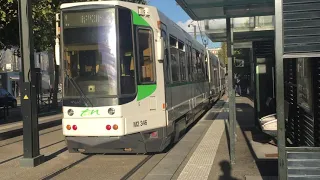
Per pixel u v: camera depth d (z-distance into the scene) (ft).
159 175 23.04
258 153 28.09
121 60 25.77
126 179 22.76
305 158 14.64
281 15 14.51
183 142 35.06
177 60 35.24
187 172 23.35
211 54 70.85
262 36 44.42
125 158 28.73
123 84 25.66
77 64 26.30
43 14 48.93
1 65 173.99
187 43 41.63
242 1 24.23
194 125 47.37
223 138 35.91
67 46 26.53
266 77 38.52
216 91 81.41
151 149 27.30
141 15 27.32
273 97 37.50
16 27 51.75
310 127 20.35
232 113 25.35
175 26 36.14
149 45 27.53
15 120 64.49
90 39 26.13
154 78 27.66
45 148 34.12
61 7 26.81
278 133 14.74
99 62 25.88
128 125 25.43
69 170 25.35
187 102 38.88
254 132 38.55
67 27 26.61
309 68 20.27
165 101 28.78
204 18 31.35
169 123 29.58
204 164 25.32
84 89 25.93
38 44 64.64
